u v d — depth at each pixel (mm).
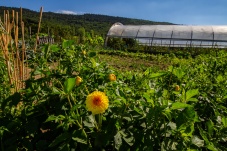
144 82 2279
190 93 1749
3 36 3277
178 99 2061
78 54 2570
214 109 2150
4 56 3416
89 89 2080
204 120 2174
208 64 4207
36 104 2016
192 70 3535
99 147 1624
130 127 1666
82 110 1823
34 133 1801
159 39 23188
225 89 2602
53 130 1870
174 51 22281
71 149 1580
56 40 25172
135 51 22172
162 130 1666
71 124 1810
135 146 1644
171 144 1564
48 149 1769
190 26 23469
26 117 1854
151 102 1591
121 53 18188
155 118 1520
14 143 1743
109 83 2135
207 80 3131
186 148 1552
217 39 21734
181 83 2707
